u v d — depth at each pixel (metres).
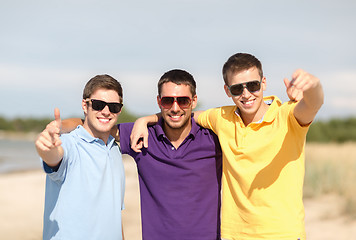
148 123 3.90
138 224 8.31
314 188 11.07
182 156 3.70
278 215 3.25
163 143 3.77
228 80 3.49
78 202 3.11
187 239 3.62
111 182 3.29
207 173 3.71
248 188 3.33
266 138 3.30
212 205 3.71
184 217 3.63
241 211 3.38
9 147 46.81
